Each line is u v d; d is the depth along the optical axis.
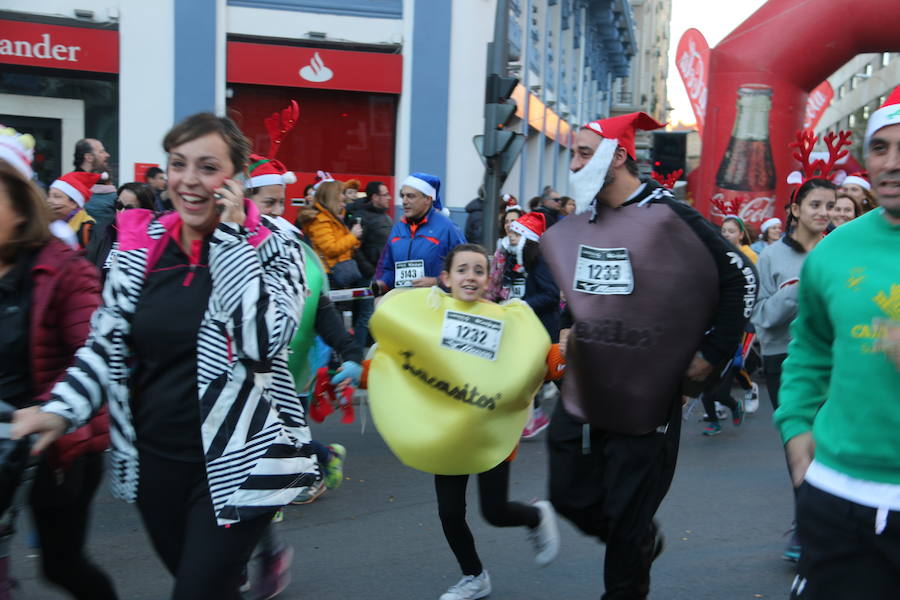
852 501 2.34
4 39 12.65
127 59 13.23
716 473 6.74
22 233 2.86
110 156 13.44
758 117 14.94
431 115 14.97
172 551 2.80
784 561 4.81
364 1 14.55
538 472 6.68
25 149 2.97
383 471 6.47
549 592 4.31
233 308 2.62
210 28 13.66
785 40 14.77
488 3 15.17
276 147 5.11
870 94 40.62
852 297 2.36
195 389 2.66
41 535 3.08
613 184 3.53
